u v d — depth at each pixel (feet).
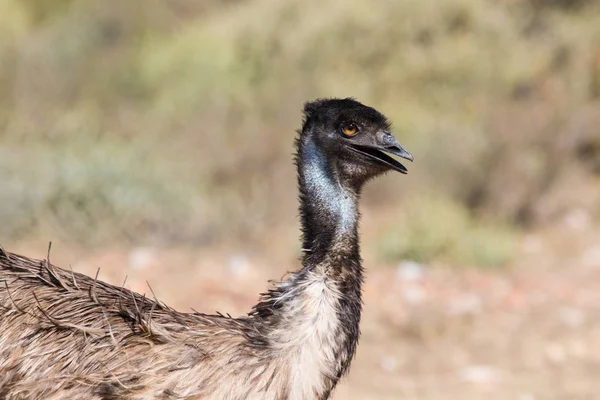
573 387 57.82
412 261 80.89
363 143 33.27
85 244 81.00
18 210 80.79
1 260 34.42
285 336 31.89
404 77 113.50
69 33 120.78
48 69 112.57
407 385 57.72
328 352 32.14
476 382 58.39
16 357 32.14
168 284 72.38
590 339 65.62
